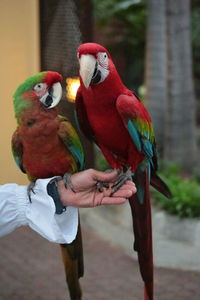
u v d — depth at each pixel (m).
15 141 2.30
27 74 4.03
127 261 4.73
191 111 6.85
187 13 6.69
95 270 4.53
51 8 4.37
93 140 2.47
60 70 4.35
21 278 4.38
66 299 4.03
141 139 2.34
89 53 2.14
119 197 2.02
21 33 3.97
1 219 2.05
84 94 2.23
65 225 2.02
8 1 3.91
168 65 6.75
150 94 6.97
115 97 2.24
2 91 3.89
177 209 4.98
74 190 2.01
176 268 4.55
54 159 2.29
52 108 2.22
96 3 9.44
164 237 4.94
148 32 6.95
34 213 2.03
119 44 10.49
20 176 3.68
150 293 2.21
